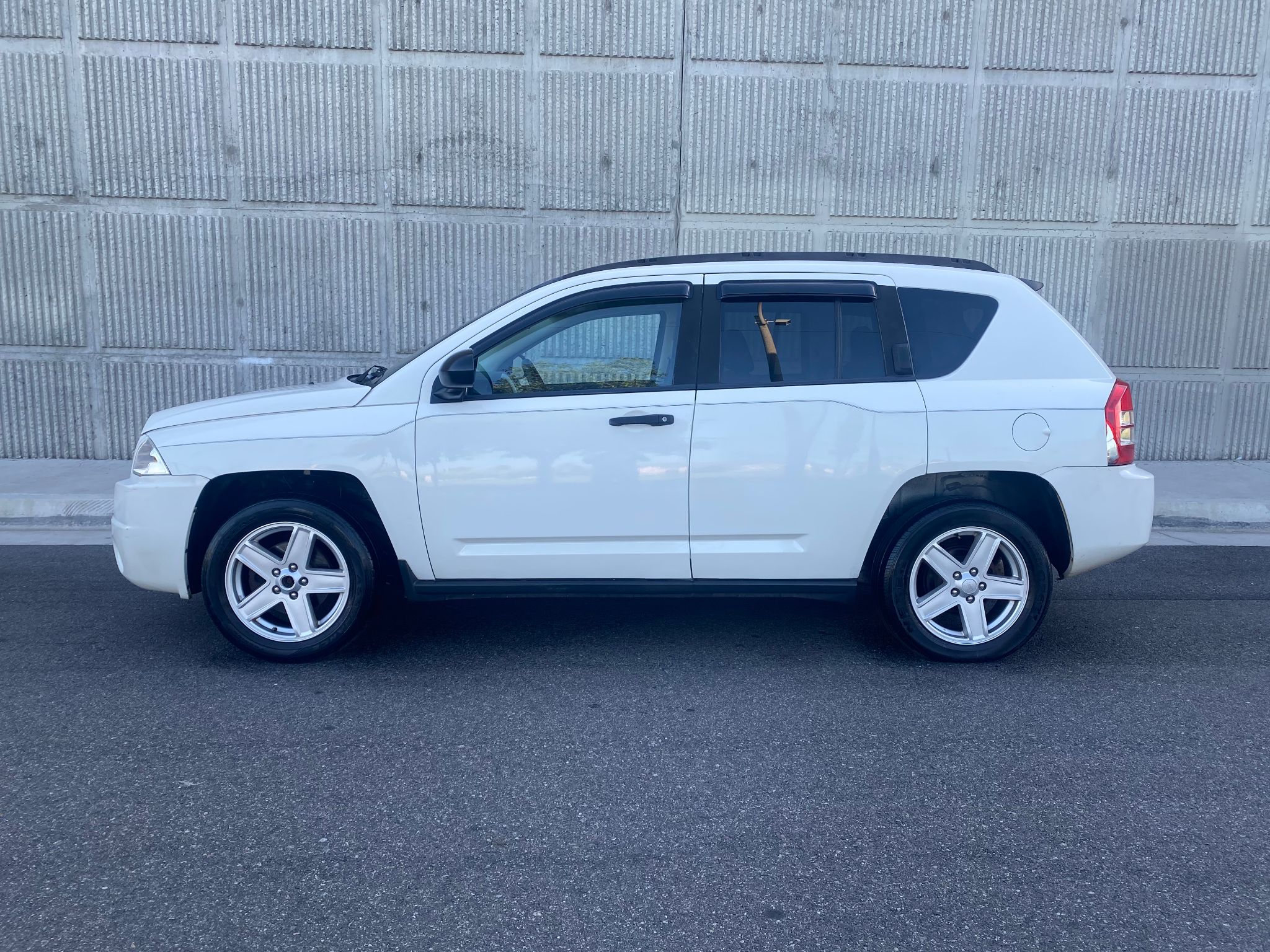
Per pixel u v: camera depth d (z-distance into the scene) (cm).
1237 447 1034
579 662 528
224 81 953
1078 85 976
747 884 329
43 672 508
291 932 303
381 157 967
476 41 951
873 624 595
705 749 427
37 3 935
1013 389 508
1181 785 398
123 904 316
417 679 502
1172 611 624
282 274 983
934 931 305
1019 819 371
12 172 959
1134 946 298
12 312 977
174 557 507
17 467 955
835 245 995
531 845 352
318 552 518
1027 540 508
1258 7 967
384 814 372
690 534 506
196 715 457
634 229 986
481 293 991
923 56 965
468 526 505
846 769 409
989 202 991
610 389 508
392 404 508
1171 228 1001
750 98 967
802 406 501
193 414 522
